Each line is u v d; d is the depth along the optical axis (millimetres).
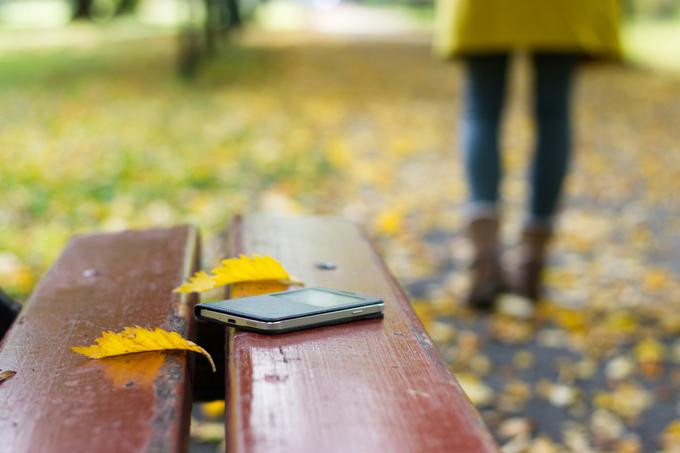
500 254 3738
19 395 1079
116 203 5160
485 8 3449
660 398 2930
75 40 22891
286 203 5395
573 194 6410
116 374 1136
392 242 4848
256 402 1027
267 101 11016
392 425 970
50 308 1458
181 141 7652
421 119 10031
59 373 1152
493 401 2904
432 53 19562
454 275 4289
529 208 3771
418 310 3709
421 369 1140
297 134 8352
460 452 911
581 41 3410
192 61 13547
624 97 12625
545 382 3049
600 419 2777
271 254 1806
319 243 1912
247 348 1215
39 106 10227
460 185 6562
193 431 2629
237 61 16047
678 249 4980
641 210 5957
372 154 7699
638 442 2627
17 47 20609
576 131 9523
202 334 1535
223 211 5105
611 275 4375
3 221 4688
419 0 52031
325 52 19125
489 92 3617
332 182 6285
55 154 6867
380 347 1227
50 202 5129
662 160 7863
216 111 9938
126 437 960
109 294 1529
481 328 3537
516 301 3811
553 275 4320
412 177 6770
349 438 938
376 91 12633
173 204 5203
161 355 1199
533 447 2572
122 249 1851
